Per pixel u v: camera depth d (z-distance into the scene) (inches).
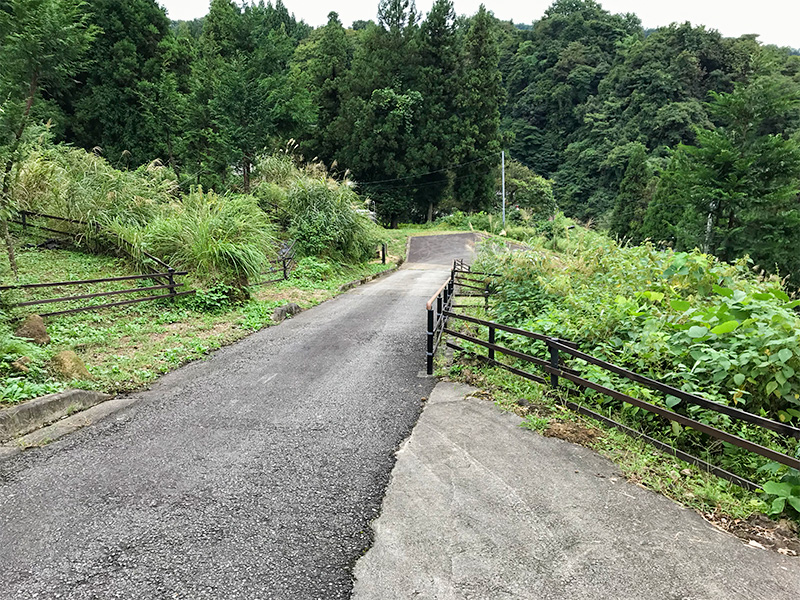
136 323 281.3
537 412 169.0
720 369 146.9
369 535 105.4
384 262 781.9
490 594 88.4
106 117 898.1
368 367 227.6
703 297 225.5
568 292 275.6
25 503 115.0
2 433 146.1
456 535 105.3
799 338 134.3
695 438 148.7
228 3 1144.2
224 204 421.1
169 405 179.3
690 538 105.3
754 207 816.9
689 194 866.1
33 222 391.9
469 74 1530.5
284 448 145.8
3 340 193.6
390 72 1540.4
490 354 217.2
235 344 269.6
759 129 946.7
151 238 364.2
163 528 106.3
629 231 1675.7
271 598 86.7
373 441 150.9
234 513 112.3
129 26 923.4
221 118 688.4
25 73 282.2
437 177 1614.2
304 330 307.0
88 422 161.9
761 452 117.6
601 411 169.5
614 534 106.1
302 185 628.4
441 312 251.9
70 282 261.0
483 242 451.8
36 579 90.3
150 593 87.0
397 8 1577.3
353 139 1513.3
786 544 104.2
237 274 356.5
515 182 1913.1
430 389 197.8
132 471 130.9
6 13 267.4
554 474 130.6
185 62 970.7
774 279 238.4
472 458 139.6
